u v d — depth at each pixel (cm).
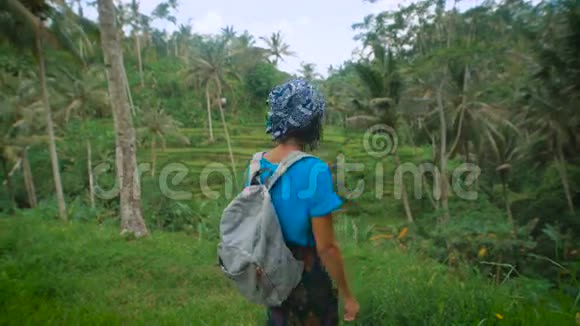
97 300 587
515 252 703
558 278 273
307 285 148
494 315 234
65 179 4038
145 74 8256
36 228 1162
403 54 4506
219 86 5922
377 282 262
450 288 260
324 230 142
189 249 1143
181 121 7369
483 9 3366
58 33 2058
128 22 7950
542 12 2612
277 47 8338
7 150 3506
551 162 3148
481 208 2816
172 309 589
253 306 486
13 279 414
